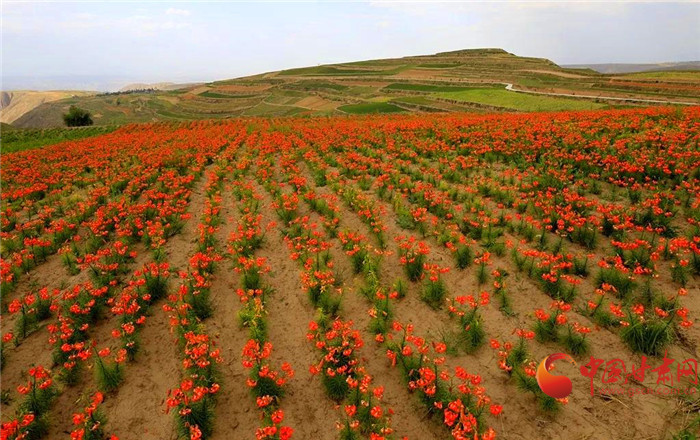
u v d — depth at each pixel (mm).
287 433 4727
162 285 8133
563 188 11688
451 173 13703
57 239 10445
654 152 13312
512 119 23859
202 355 6195
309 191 12344
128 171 17000
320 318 7141
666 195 9750
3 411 5746
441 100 73125
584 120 20750
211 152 20109
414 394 5836
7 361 6637
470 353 6457
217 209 11898
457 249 8805
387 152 18094
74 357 6207
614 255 8172
